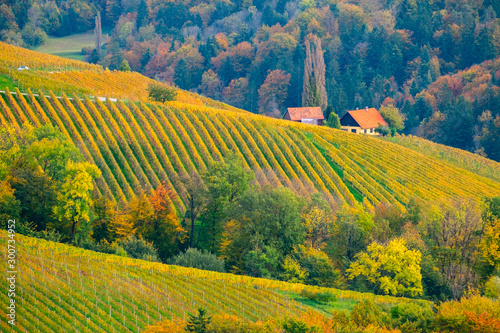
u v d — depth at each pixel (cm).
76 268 8212
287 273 9831
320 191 13850
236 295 8400
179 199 12644
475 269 10075
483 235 10562
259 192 11288
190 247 11119
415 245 10175
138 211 11012
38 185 10281
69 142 11900
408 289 9338
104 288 7831
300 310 8156
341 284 9869
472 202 12075
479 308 6912
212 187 11606
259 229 10512
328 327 6638
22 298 6944
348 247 10781
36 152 11100
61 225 10331
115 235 10944
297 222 10575
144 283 8312
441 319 6856
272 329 6256
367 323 6981
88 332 6738
